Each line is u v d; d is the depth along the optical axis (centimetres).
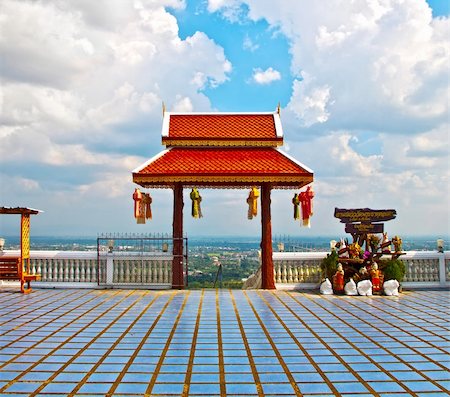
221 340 938
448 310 1270
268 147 1653
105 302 1373
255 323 1095
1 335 976
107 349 871
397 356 829
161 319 1138
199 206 1622
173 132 1647
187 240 1638
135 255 1644
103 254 1652
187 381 704
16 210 1547
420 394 654
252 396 646
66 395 648
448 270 1730
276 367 770
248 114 1742
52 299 1427
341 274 1541
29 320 1124
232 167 1562
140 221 1628
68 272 1670
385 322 1111
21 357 821
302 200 1606
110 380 707
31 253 1664
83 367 768
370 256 1593
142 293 1541
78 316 1171
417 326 1068
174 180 1530
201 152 1630
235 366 774
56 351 859
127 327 1050
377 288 1538
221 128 1675
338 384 692
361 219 1622
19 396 644
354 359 812
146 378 717
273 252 1680
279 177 1538
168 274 1647
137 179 1528
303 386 684
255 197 1630
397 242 1642
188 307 1295
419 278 1714
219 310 1253
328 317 1169
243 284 1916
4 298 1446
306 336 972
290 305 1335
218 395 650
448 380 709
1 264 1552
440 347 888
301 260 1669
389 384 692
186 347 885
